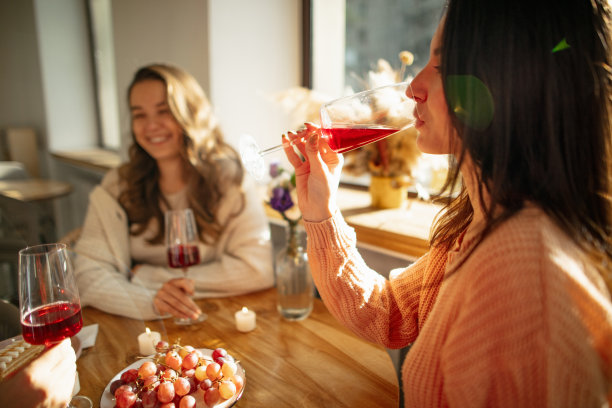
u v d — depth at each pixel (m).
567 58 0.51
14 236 1.87
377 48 1.95
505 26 0.52
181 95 1.58
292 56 2.23
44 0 3.65
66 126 3.97
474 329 0.51
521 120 0.54
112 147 3.98
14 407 0.59
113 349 0.93
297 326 1.11
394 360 1.49
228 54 2.00
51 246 0.79
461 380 0.52
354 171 1.73
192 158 1.61
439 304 0.61
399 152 1.61
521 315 0.48
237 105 2.08
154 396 0.73
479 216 0.64
